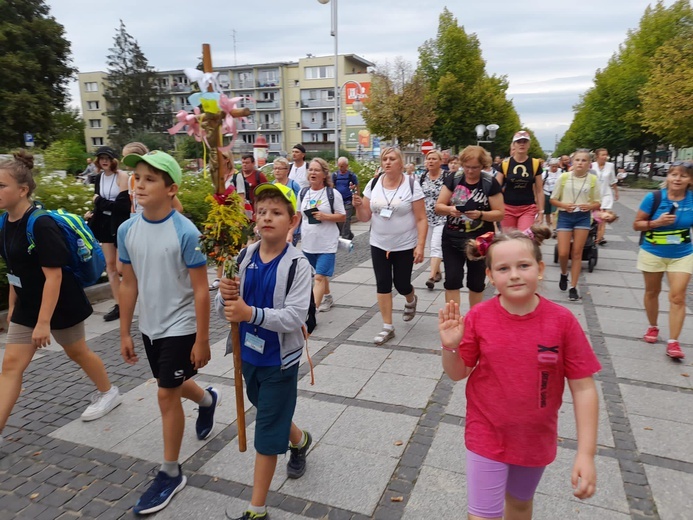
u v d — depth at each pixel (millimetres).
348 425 3551
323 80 66000
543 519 2605
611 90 38375
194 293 2775
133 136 46344
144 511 2691
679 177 4402
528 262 1912
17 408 3908
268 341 2510
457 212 4695
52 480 3025
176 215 2789
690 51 26984
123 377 4453
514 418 1926
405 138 27766
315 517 2650
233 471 3066
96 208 5957
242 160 7355
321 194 5727
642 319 5793
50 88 37656
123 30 53375
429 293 7062
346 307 6441
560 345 1921
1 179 3104
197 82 2383
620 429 3459
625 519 2600
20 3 36031
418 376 4324
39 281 3299
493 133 24906
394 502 2760
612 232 12953
